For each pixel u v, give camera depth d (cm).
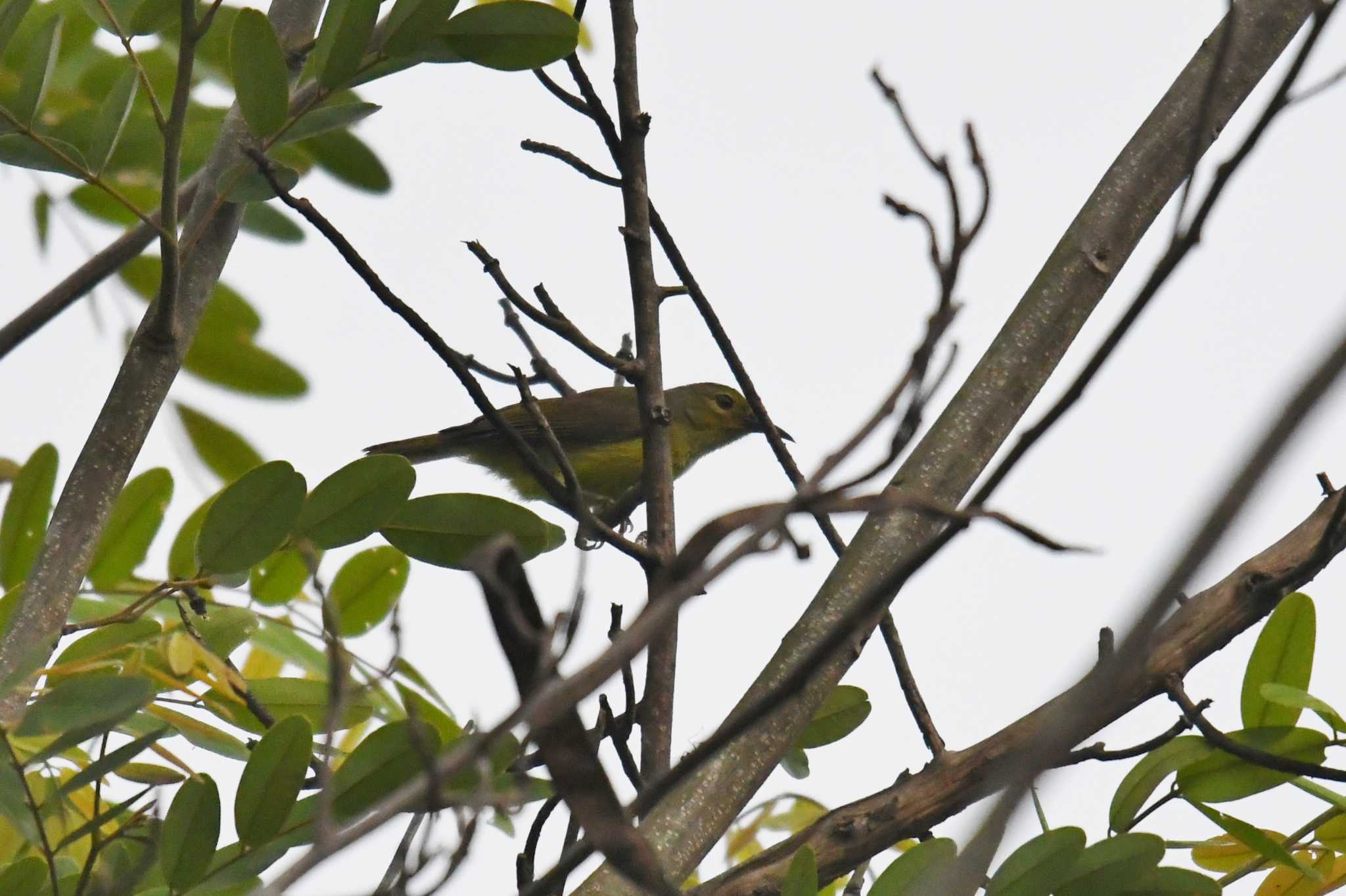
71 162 709
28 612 661
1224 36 485
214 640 711
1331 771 645
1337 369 280
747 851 860
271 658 840
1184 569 295
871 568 771
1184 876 625
